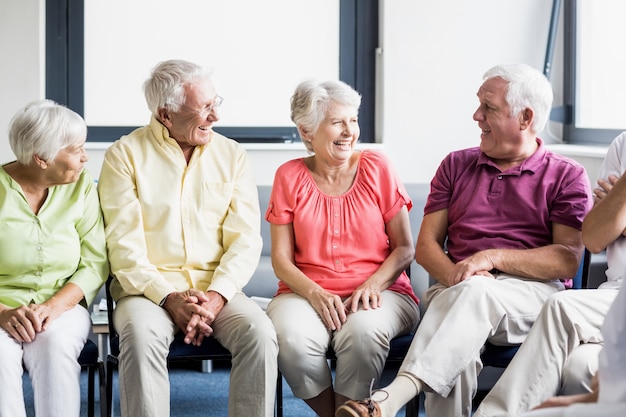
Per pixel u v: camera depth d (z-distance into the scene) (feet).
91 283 9.65
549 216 10.08
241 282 9.90
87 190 9.92
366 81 16.72
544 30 16.67
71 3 15.93
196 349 9.55
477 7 16.44
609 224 9.33
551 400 6.30
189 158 10.36
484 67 16.53
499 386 8.84
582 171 10.13
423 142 16.49
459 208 10.39
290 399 12.78
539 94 9.95
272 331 9.39
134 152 10.16
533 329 8.98
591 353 8.78
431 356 9.06
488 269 9.74
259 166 15.88
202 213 10.16
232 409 9.37
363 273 10.11
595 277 11.26
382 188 10.34
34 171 9.42
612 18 15.75
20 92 15.43
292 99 10.32
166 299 9.57
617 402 5.89
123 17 16.06
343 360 9.48
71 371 9.03
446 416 9.25
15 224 9.40
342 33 16.61
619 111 15.66
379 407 8.62
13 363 8.80
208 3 16.25
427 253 10.21
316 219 10.16
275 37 16.47
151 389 9.12
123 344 9.16
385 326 9.53
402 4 16.28
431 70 16.43
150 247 10.03
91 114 16.14
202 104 9.94
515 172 10.16
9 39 15.33
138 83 16.17
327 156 10.10
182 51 16.25
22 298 9.41
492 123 10.04
